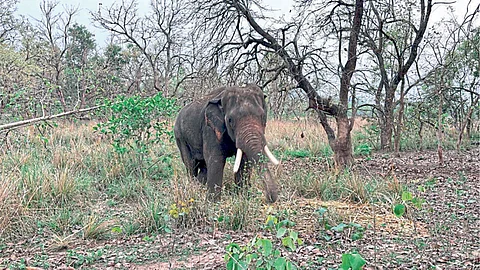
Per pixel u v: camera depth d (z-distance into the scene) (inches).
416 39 494.9
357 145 674.2
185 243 260.5
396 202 311.9
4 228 282.2
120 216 326.6
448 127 768.3
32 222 300.7
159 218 290.4
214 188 350.6
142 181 397.1
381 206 321.7
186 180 337.1
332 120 729.6
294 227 276.4
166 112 501.0
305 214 301.6
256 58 474.3
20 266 227.8
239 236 269.6
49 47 1130.7
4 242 274.4
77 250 259.6
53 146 487.5
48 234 289.1
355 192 349.7
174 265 228.2
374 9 465.4
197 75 473.4
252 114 333.7
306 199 350.6
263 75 481.7
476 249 237.6
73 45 1444.4
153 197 348.5
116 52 1240.2
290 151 604.1
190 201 284.8
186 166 411.5
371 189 354.9
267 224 261.7
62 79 953.5
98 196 382.9
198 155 392.2
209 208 302.4
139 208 313.4
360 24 450.3
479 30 595.8
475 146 673.0
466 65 653.3
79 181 384.8
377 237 261.0
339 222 279.7
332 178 379.6
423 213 298.0
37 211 319.3
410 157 577.0
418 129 688.4
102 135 595.2
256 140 320.2
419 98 614.2
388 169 487.2
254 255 162.6
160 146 532.4
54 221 299.6
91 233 281.6
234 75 476.1
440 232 262.8
